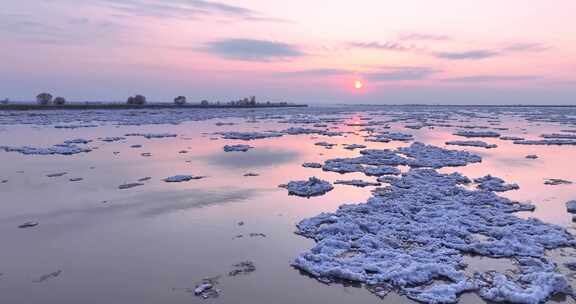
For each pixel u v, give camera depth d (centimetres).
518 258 738
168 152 2056
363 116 6288
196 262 730
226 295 617
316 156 1950
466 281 649
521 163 1748
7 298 609
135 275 681
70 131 3139
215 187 1284
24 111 6112
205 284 645
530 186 1294
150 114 5884
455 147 2312
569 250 769
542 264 699
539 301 588
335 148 2248
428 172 1479
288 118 5462
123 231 884
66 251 778
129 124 3950
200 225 925
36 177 1421
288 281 662
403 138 2755
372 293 626
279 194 1203
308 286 647
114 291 629
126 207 1059
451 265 707
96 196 1165
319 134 3103
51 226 914
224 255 761
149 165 1672
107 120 4378
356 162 1736
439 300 595
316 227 905
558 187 1277
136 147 2236
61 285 650
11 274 687
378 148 2241
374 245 799
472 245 775
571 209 1020
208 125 4016
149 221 950
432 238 827
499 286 624
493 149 2223
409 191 1202
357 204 1065
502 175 1479
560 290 614
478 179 1368
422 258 732
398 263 707
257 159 1852
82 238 843
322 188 1241
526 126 4094
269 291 629
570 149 2222
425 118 5731
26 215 991
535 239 806
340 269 676
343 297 614
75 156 1903
